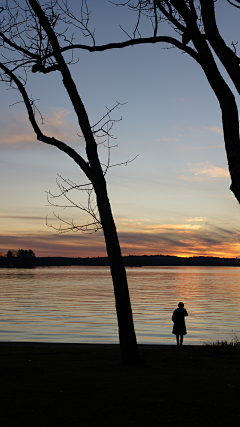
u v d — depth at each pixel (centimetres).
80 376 785
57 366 896
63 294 5634
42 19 897
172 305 3978
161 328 2341
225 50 557
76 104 926
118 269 927
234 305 4016
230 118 533
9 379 759
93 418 539
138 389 687
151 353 1152
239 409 584
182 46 627
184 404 607
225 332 2195
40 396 639
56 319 2738
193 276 16750
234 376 802
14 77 941
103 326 2383
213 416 552
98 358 1034
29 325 2409
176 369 880
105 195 920
